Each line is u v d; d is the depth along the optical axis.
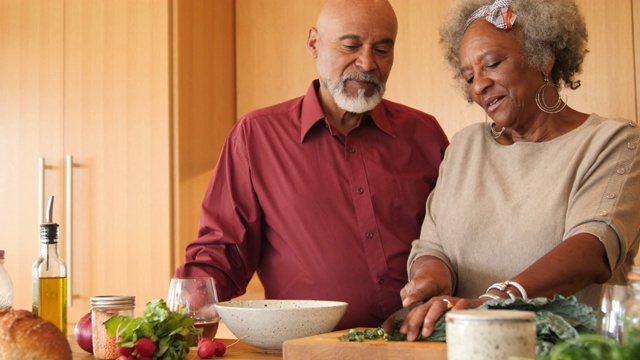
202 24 3.05
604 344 0.75
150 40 3.00
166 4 2.97
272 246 1.85
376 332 1.21
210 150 3.09
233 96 3.18
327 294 1.78
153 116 2.98
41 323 1.13
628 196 1.39
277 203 1.83
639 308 0.91
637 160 1.42
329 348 1.13
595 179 1.41
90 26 3.12
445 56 1.67
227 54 3.15
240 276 1.83
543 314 1.05
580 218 1.37
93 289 3.04
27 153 3.21
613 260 1.35
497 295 1.26
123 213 3.01
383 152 1.85
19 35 3.25
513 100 1.49
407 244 1.81
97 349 1.33
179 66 2.96
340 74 1.76
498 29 1.49
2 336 1.09
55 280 1.50
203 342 1.30
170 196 2.95
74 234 3.09
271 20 3.12
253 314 1.30
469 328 0.81
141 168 2.99
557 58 1.54
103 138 3.07
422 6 2.83
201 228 1.85
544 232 1.44
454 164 1.62
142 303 2.96
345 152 1.83
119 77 3.05
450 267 1.54
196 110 3.03
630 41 2.49
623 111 2.50
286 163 1.85
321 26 1.79
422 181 1.85
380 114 1.87
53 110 3.17
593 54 2.54
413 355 1.09
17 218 3.21
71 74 3.15
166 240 2.94
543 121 1.52
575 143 1.46
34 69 3.22
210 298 1.40
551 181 1.46
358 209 1.80
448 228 1.56
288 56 3.08
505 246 1.48
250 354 1.34
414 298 1.39
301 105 1.92
